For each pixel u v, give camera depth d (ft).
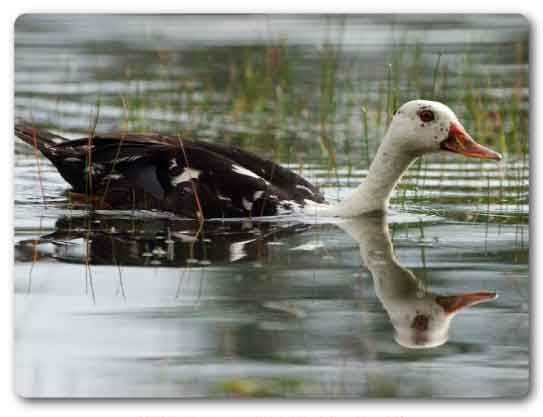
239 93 67.51
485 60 71.46
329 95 64.08
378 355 30.55
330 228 43.57
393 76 69.46
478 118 60.70
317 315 33.04
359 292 35.06
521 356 30.78
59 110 63.46
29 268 37.09
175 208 44.80
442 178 52.85
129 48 75.77
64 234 41.57
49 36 77.25
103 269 37.09
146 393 28.66
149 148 45.85
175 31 77.10
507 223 44.39
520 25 75.56
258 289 35.27
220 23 76.23
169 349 30.68
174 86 68.85
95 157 46.16
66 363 29.86
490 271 37.45
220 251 39.58
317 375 29.19
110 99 66.03
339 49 70.69
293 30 77.05
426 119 44.62
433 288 35.68
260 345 31.01
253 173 45.80
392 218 45.47
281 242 41.06
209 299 34.27
